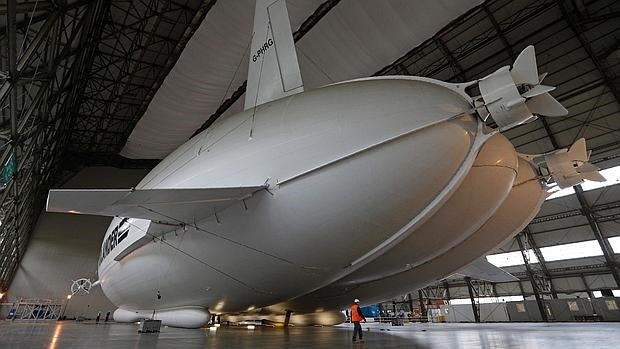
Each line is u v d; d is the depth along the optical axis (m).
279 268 8.03
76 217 33.62
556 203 25.81
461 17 18.03
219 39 20.00
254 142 7.48
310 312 13.97
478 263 12.98
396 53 20.28
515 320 26.02
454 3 17.56
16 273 30.08
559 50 20.95
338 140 6.44
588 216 24.19
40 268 30.86
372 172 6.30
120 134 30.23
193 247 8.56
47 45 12.20
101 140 30.66
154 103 24.81
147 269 10.27
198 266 8.95
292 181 6.72
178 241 8.81
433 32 19.02
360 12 18.77
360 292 11.40
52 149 23.81
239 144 7.73
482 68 22.33
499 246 10.59
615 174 23.27
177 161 9.52
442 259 10.48
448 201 8.00
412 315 33.00
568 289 25.55
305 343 6.81
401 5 18.02
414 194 6.46
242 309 11.09
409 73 22.98
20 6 10.30
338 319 15.65
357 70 21.58
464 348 5.99
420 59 22.41
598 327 14.84
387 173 6.28
